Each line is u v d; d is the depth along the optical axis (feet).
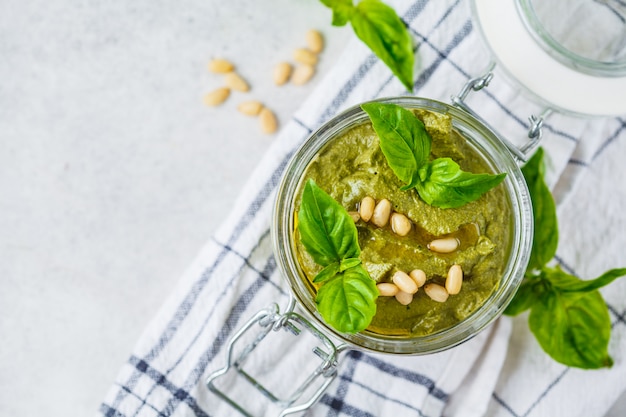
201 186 1.64
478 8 1.41
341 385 1.55
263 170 1.51
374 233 1.27
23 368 1.64
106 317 1.64
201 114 1.63
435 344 1.29
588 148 1.55
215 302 1.51
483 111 1.52
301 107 1.53
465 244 1.29
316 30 1.63
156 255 1.64
